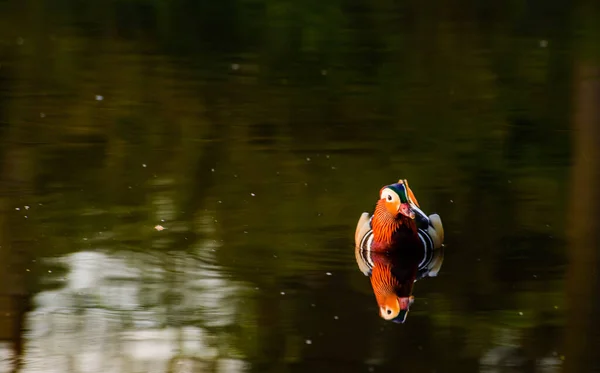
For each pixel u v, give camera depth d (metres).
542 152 18.33
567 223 14.48
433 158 17.75
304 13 30.73
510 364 9.99
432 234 13.46
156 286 11.82
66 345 10.20
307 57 26.41
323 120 20.25
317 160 17.41
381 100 22.20
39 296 11.49
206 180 16.08
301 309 11.27
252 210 14.56
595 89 21.78
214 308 11.26
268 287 11.86
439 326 10.92
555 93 22.94
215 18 30.22
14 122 19.19
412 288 12.08
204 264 12.58
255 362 10.06
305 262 12.80
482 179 16.62
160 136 18.62
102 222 13.98
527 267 12.78
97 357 10.01
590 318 11.10
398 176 16.59
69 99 21.22
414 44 28.12
